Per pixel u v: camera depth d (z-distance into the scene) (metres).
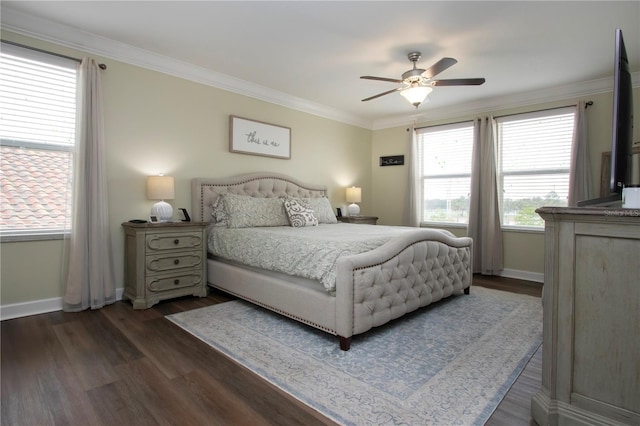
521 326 2.72
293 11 2.64
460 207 5.21
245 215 3.77
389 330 2.63
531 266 4.49
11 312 2.79
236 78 4.13
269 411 1.61
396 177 5.92
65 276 2.99
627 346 1.29
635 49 3.17
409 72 3.13
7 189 2.81
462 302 3.39
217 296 3.55
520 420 1.54
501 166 4.77
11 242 2.80
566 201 4.26
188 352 2.21
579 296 1.39
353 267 2.29
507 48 3.21
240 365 2.05
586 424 1.36
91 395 1.72
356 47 3.24
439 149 5.43
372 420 1.54
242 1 2.52
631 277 1.28
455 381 1.88
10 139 2.80
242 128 4.29
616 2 2.45
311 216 4.14
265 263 2.94
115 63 3.28
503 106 4.71
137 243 3.06
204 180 3.87
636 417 1.27
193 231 3.43
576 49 3.22
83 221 2.99
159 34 3.04
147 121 3.50
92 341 2.37
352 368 2.02
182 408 1.62
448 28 2.87
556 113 4.29
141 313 2.96
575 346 1.40
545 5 2.51
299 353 2.22
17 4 2.58
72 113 3.07
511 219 4.68
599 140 4.00
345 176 5.75
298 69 3.81
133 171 3.41
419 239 2.91
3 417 1.54
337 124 5.59
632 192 1.40
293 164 4.95
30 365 2.02
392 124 5.96
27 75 2.86
